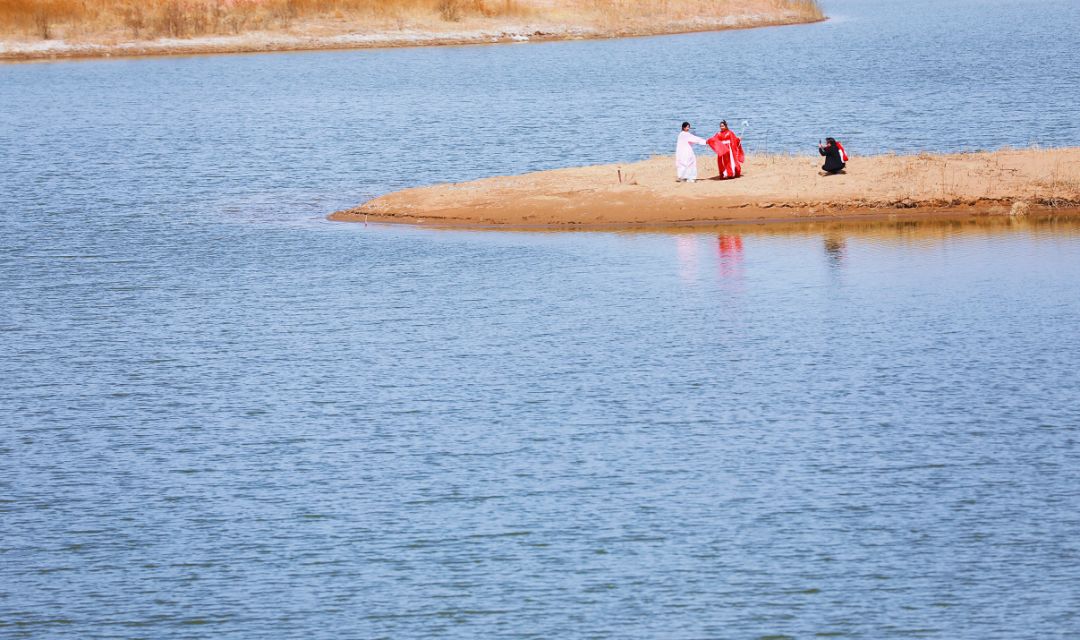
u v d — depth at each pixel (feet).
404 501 153.89
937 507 146.30
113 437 179.93
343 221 325.01
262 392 196.54
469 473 161.27
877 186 304.91
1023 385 184.34
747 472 158.10
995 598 127.54
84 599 134.62
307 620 128.98
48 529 150.71
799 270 254.68
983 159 323.78
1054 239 270.46
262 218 333.83
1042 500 147.02
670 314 228.84
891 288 238.89
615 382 193.57
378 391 194.39
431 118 521.24
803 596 129.08
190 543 145.89
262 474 164.35
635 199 309.01
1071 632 121.29
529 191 323.16
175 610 131.75
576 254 277.23
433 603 130.72
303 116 539.70
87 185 394.11
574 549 140.15
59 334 232.53
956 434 167.32
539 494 154.20
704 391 188.14
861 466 158.40
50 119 556.51
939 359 197.36
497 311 236.02
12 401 196.54
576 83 637.71
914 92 546.26
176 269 280.92
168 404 192.95
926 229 285.43
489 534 144.25
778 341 210.38
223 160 432.66
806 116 487.20
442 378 199.11
